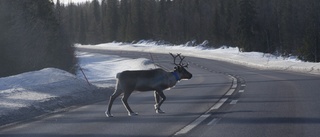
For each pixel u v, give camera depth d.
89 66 100.88
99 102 30.70
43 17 79.31
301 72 58.94
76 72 81.81
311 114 21.80
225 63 102.19
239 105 26.19
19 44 63.56
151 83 24.05
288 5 155.62
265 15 161.62
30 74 46.50
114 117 23.20
